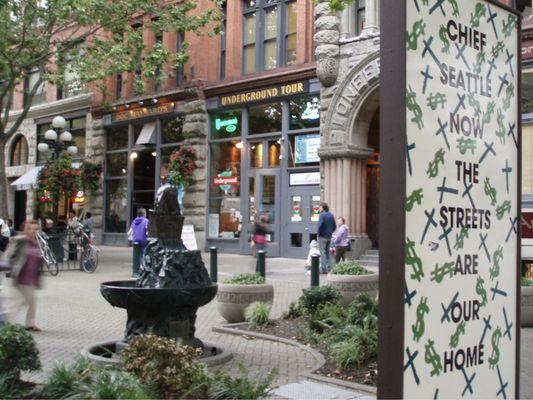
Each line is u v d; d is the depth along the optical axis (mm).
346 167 20516
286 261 21922
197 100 25766
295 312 10938
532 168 16594
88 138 31562
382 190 3139
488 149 3619
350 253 20125
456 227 3385
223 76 25969
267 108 24047
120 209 30109
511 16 3852
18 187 30031
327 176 20984
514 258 3771
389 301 3078
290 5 23672
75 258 22328
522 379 7191
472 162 3504
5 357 5707
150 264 8398
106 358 7703
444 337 3291
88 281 17266
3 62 20719
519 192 3832
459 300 3389
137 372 5676
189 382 5625
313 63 21969
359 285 11141
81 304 13336
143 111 28141
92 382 5289
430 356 3207
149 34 28141
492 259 3613
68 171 21906
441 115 3324
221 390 5469
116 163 30484
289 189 22922
